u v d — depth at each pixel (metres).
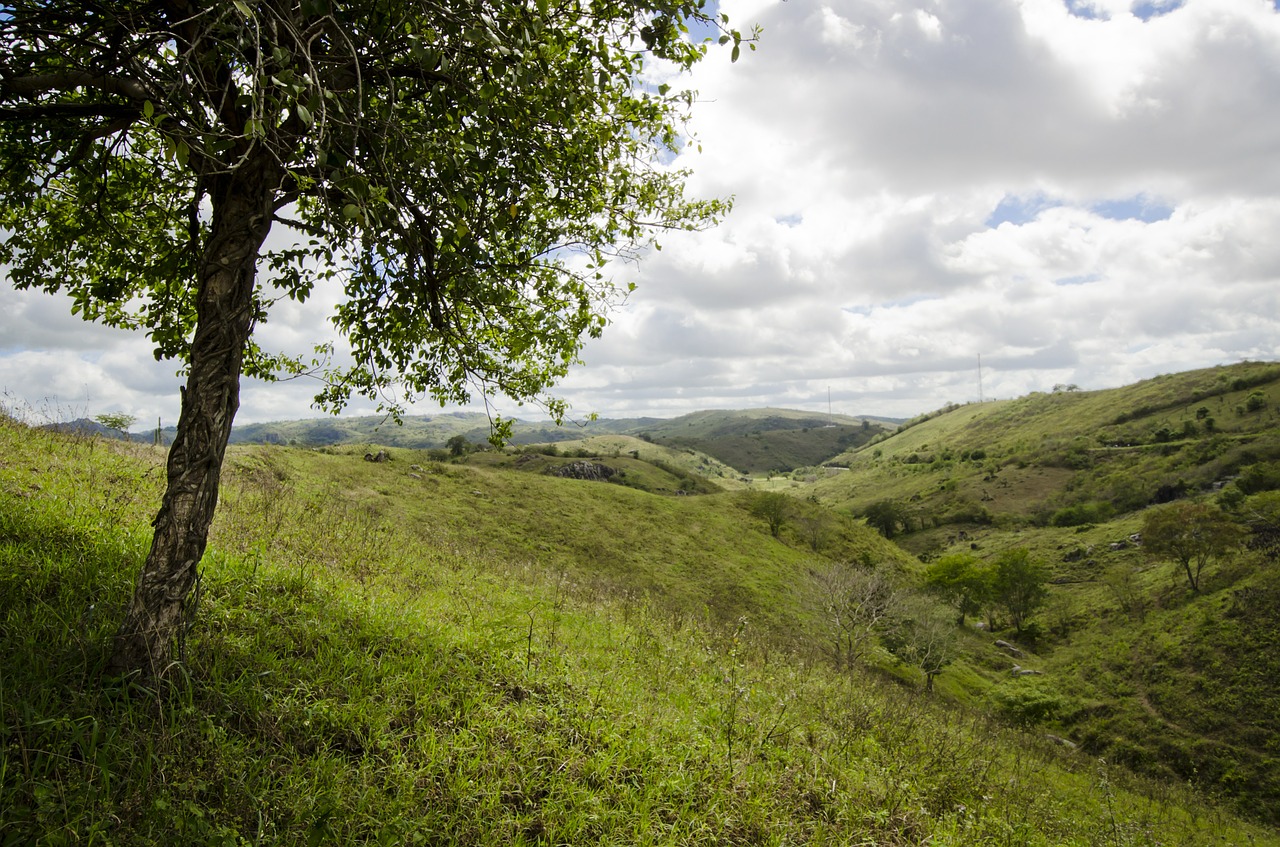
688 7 4.86
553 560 45.59
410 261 5.86
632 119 6.88
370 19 4.77
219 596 6.08
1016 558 72.88
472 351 7.02
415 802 4.22
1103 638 64.94
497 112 5.14
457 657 6.49
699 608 19.58
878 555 80.44
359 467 51.75
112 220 6.95
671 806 5.17
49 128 5.42
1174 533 71.75
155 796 3.41
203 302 4.34
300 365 7.35
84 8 4.76
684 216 7.71
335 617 6.54
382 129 4.70
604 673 7.84
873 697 12.31
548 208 7.31
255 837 3.47
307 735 4.46
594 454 118.25
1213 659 53.47
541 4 4.06
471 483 59.12
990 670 59.06
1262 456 113.69
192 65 4.00
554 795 4.82
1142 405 177.25
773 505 77.44
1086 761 18.09
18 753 3.37
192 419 4.25
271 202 4.67
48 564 5.61
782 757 6.86
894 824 6.34
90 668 4.20
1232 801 31.23
